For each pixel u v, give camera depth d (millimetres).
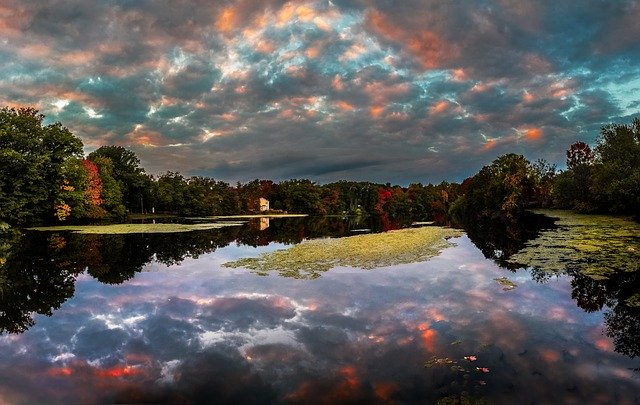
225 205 121688
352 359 7855
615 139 43562
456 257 20906
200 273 17797
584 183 51719
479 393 6277
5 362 8172
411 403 6105
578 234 26500
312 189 141250
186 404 6387
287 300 12664
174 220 74125
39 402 6562
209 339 9281
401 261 19938
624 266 15492
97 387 7023
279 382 6992
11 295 14117
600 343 8164
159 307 12211
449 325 9648
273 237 37000
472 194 66125
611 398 6020
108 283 15906
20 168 45688
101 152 85250
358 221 78125
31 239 33469
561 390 6289
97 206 64688
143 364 7938
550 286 13133
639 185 36156
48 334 9914
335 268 18328
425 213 145875
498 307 10992
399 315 10656
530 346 8109
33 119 50469
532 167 59594
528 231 33250
